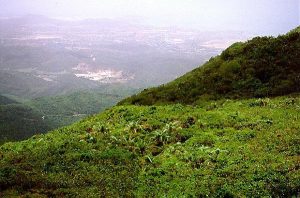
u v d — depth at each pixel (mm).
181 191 22109
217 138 29547
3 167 27031
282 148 25109
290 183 20297
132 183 24375
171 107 40594
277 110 34062
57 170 27234
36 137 37875
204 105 40625
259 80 44125
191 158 26734
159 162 27688
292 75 43156
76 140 33844
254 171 22453
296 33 51000
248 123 31750
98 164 28016
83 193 22734
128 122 37438
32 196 22375
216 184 21922
